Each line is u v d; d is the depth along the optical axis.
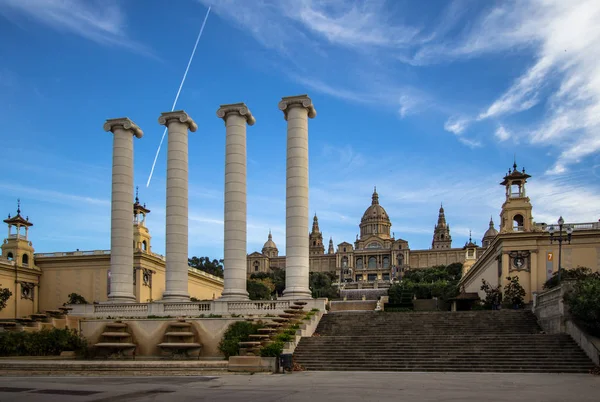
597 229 56.66
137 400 18.78
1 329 40.59
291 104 47.31
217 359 36.88
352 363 31.28
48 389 22.06
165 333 39.06
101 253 79.44
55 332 39.53
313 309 41.91
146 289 76.81
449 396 19.17
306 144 47.34
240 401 18.25
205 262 160.62
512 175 60.47
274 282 172.88
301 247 45.56
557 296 35.66
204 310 44.22
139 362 31.11
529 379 25.16
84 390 21.67
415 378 25.72
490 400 18.14
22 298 76.62
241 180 47.88
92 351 39.31
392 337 34.78
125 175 50.94
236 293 45.75
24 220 79.12
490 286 65.06
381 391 20.70
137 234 79.12
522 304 54.44
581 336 31.34
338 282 199.12
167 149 49.75
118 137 51.34
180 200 48.81
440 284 109.81
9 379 26.69
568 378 25.66
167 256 48.06
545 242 57.97
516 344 32.53
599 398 18.75
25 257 79.00
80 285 78.62
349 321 40.47
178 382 24.53
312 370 30.61
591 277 44.47
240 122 48.59
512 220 60.12
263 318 38.91
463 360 30.62
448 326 38.84
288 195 46.34
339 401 18.00
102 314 46.00
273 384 23.38
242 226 47.31
